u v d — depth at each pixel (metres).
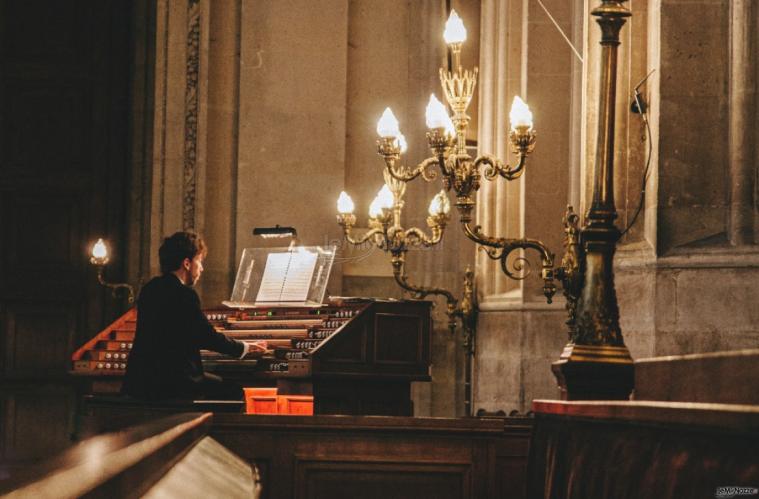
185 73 13.88
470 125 13.63
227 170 13.86
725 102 9.28
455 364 13.87
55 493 1.13
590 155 10.19
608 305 5.79
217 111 13.88
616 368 5.67
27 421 14.59
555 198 12.02
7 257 14.79
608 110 5.97
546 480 4.73
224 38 13.95
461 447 7.02
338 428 6.99
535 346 11.81
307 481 6.95
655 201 9.30
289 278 11.55
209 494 2.29
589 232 5.85
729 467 2.36
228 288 13.70
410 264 14.00
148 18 15.07
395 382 10.60
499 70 12.83
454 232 13.93
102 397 7.84
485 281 12.64
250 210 13.80
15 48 14.95
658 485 2.90
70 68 15.00
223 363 10.40
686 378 4.51
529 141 8.13
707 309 9.00
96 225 14.92
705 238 9.23
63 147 14.98
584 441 4.01
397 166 14.14
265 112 13.91
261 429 6.96
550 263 8.54
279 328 11.23
